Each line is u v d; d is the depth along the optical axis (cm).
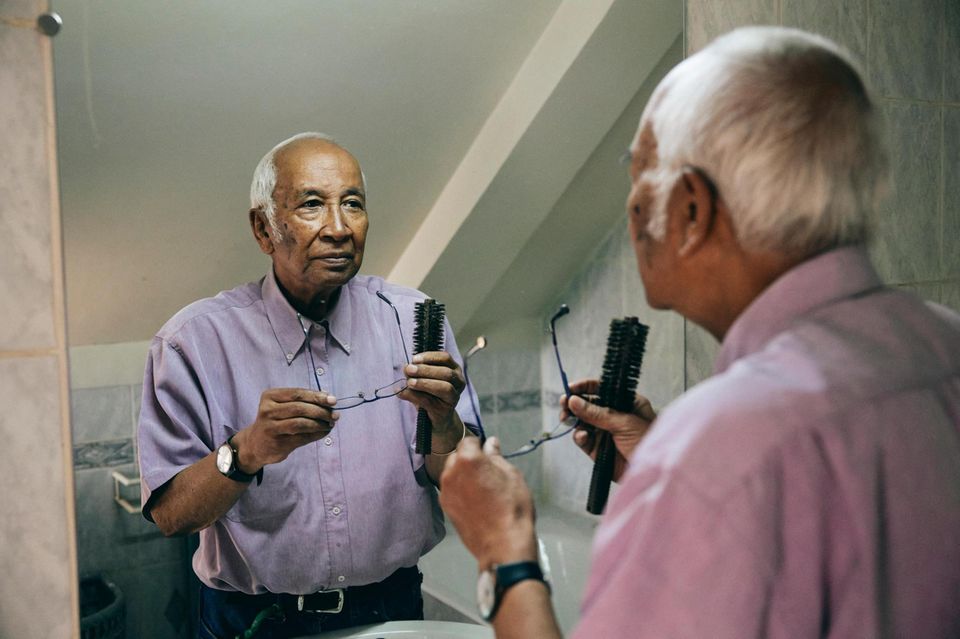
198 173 85
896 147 115
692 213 50
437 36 97
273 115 91
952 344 49
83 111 78
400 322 99
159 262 83
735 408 43
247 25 87
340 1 92
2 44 66
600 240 110
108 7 78
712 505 41
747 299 51
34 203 68
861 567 42
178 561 84
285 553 91
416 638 96
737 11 105
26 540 70
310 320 93
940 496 44
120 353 81
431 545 99
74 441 78
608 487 81
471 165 102
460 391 91
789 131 45
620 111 109
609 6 105
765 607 41
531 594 52
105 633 78
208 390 87
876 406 44
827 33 108
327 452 93
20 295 68
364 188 93
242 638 89
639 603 42
